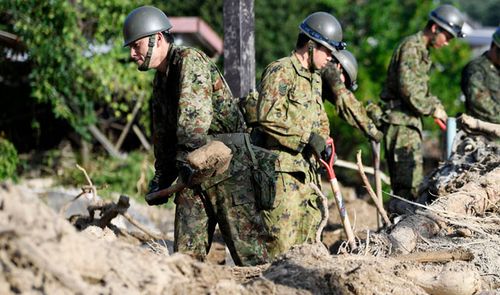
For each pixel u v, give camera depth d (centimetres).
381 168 4831
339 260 1423
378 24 5700
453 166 2364
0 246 1027
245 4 2358
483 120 2761
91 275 1100
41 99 4234
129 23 1661
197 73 1608
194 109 1581
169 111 1700
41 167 4538
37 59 4159
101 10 4259
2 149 4128
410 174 2642
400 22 5709
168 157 1780
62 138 4781
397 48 2672
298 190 1888
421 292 1366
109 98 4338
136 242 2156
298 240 1897
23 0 4122
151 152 4631
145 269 1167
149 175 4341
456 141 2536
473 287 1432
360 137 4847
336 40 1916
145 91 4422
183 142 1571
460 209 1989
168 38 1677
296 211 1881
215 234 2522
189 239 1678
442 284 1418
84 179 4272
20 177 4491
